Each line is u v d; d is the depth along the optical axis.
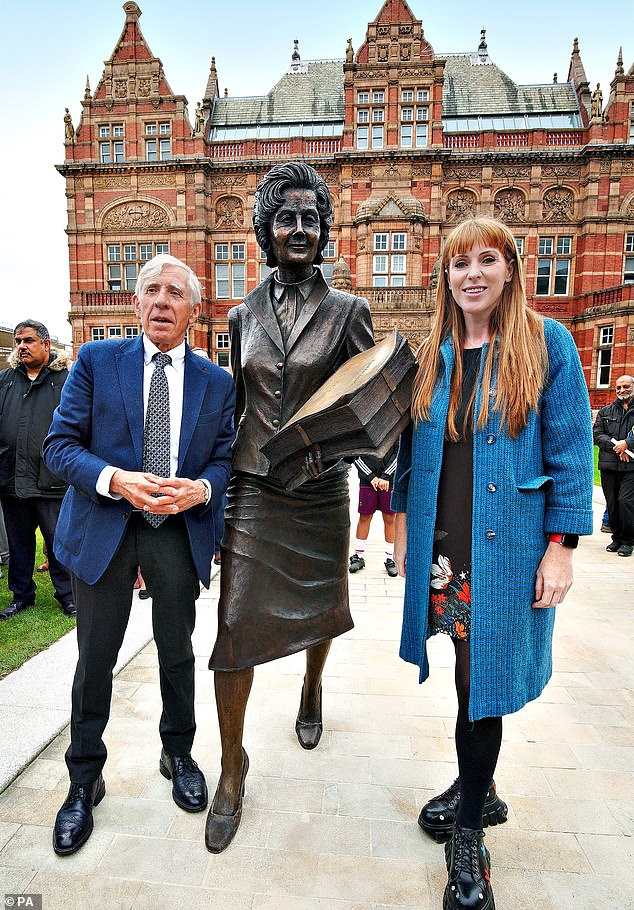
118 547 1.81
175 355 1.90
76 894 1.64
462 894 1.54
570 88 24.22
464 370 1.69
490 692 1.58
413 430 1.77
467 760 1.66
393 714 2.69
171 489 1.66
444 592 1.71
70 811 1.85
